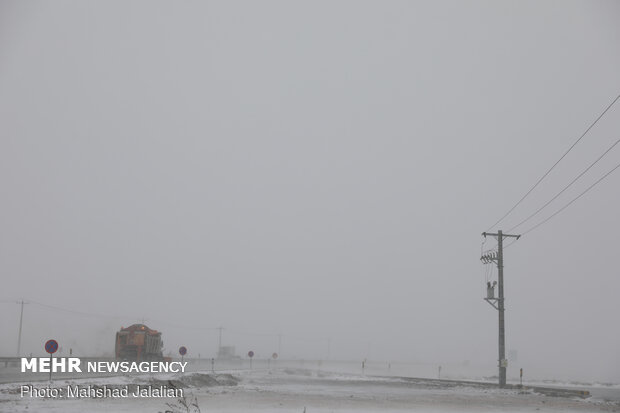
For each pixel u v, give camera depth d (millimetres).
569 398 41875
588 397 43344
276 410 26359
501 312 51625
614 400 40875
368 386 52125
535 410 30984
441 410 29625
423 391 45875
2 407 22109
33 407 22844
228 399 32125
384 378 70250
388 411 28188
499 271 52188
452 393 43781
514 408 31984
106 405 25141
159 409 24344
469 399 38156
